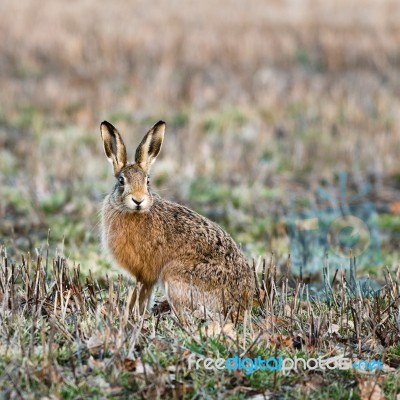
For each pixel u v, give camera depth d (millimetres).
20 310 14156
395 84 43656
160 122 15508
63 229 22016
